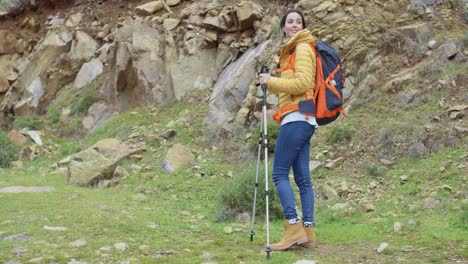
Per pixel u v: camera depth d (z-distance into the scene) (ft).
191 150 32.37
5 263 13.87
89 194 25.11
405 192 22.66
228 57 40.47
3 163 36.83
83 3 54.54
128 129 37.73
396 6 35.55
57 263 13.97
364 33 34.12
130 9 50.47
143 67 41.68
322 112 15.76
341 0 36.14
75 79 48.52
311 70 15.71
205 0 43.45
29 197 22.89
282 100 16.31
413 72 31.27
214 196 25.20
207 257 14.79
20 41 56.29
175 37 42.78
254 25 39.83
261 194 21.59
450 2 35.12
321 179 26.07
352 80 33.04
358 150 27.61
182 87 39.75
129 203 23.48
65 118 45.01
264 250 15.69
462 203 19.63
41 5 57.47
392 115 29.30
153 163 31.78
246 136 32.65
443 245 15.83
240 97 35.55
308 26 36.09
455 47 31.30
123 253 15.08
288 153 15.96
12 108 51.47
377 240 17.06
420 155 25.52
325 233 18.37
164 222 19.51
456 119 26.91
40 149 39.99
